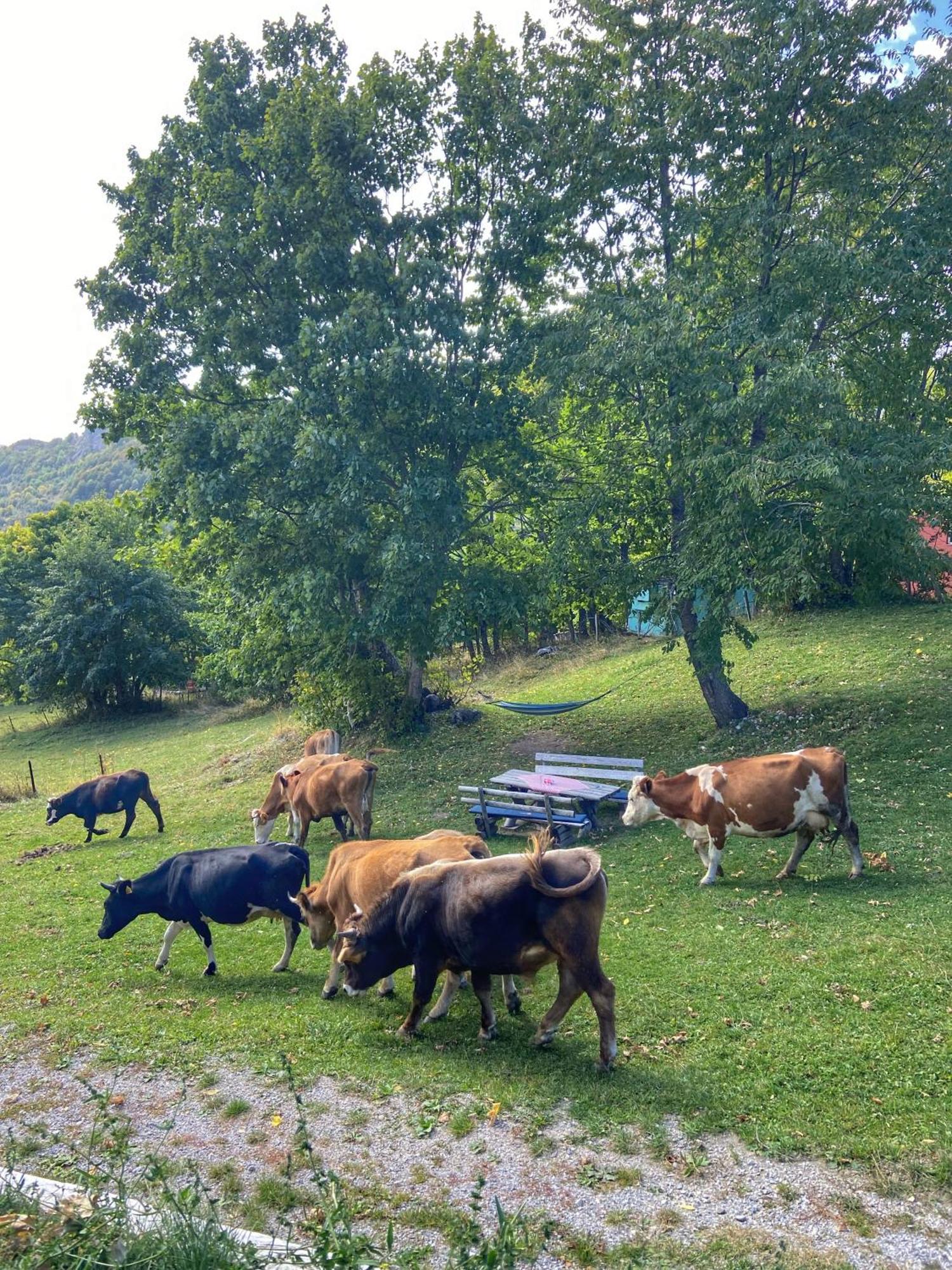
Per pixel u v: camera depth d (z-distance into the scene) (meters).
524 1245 4.75
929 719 16.33
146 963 10.62
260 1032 8.39
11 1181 5.41
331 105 18.70
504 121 18.23
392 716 22.95
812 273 14.99
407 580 18.83
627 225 17.69
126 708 42.91
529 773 15.56
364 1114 6.82
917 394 17.28
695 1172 5.84
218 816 18.94
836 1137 6.07
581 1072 7.18
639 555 21.42
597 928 7.28
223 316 20.50
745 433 17.02
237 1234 5.17
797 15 14.90
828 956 8.90
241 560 21.47
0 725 45.72
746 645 16.38
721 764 11.64
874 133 15.72
